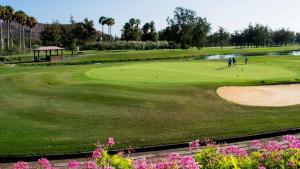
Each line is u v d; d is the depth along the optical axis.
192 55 104.94
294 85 37.28
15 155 17.27
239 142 20.05
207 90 32.16
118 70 46.59
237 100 29.52
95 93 29.08
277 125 22.83
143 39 176.25
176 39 146.75
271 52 130.00
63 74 41.91
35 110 24.77
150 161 14.87
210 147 10.77
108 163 10.06
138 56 97.06
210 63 62.69
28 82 35.16
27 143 18.64
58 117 23.28
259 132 21.42
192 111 25.59
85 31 153.38
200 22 145.50
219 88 33.34
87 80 37.09
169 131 21.20
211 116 24.56
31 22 128.75
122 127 21.69
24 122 22.19
